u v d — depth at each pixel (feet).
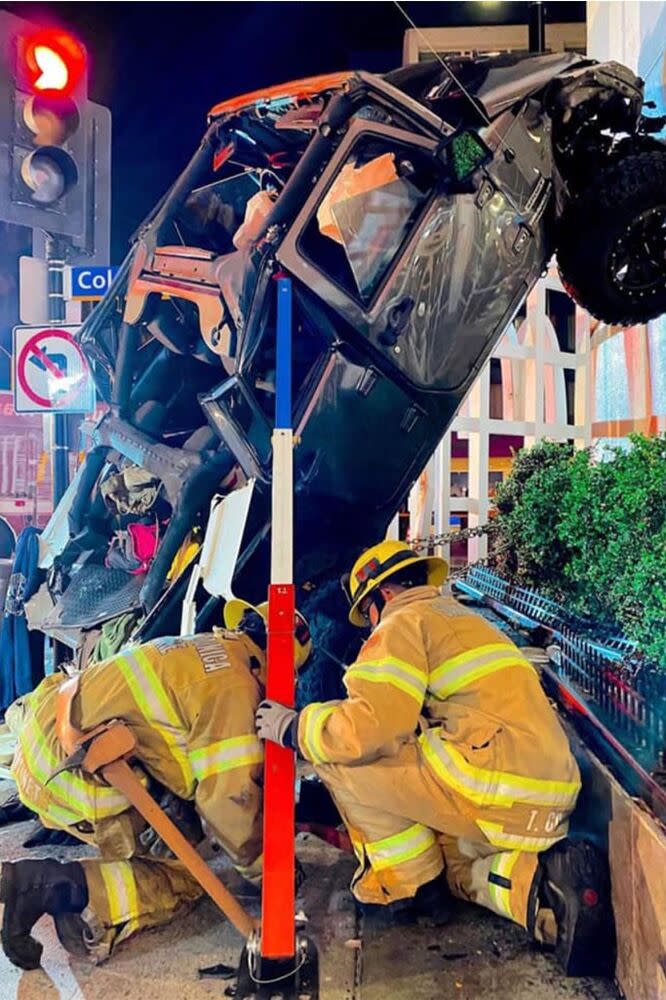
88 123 18.08
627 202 14.64
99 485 17.28
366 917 10.02
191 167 15.24
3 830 13.19
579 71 14.44
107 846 9.41
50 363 17.61
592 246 14.96
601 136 15.96
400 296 12.76
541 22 26.05
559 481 13.92
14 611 18.66
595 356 24.06
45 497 36.19
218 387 13.44
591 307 15.88
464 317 13.53
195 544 13.88
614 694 10.65
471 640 9.52
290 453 8.98
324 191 12.27
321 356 12.96
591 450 19.21
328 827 11.84
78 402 17.62
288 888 8.09
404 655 9.13
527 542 14.57
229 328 13.29
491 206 13.67
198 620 13.12
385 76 14.65
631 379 20.48
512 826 8.96
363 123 12.38
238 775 9.29
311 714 8.63
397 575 10.18
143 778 9.89
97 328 16.75
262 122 14.40
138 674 9.39
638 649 10.07
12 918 8.80
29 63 16.99
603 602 11.91
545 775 8.95
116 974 8.93
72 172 17.52
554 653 14.79
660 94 18.11
